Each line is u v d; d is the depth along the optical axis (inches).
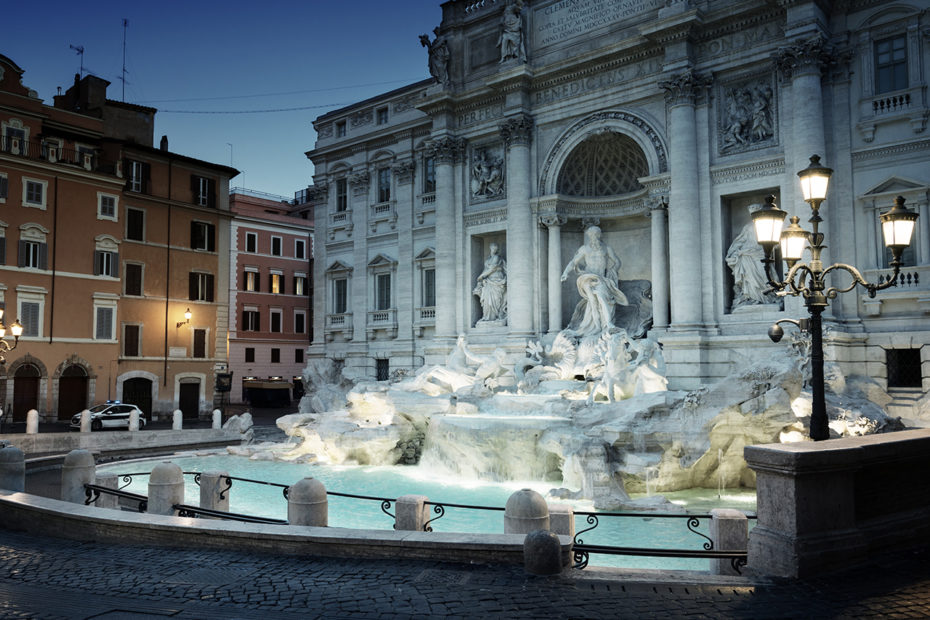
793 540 371.6
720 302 1242.0
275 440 1497.3
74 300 1764.3
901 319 1102.4
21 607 366.9
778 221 528.1
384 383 1428.4
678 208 1262.3
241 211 3073.3
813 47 1127.6
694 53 1285.7
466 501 872.3
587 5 1445.6
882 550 406.0
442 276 1630.2
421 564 433.7
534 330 1482.5
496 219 1576.0
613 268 1444.4
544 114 1497.3
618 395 1100.5
